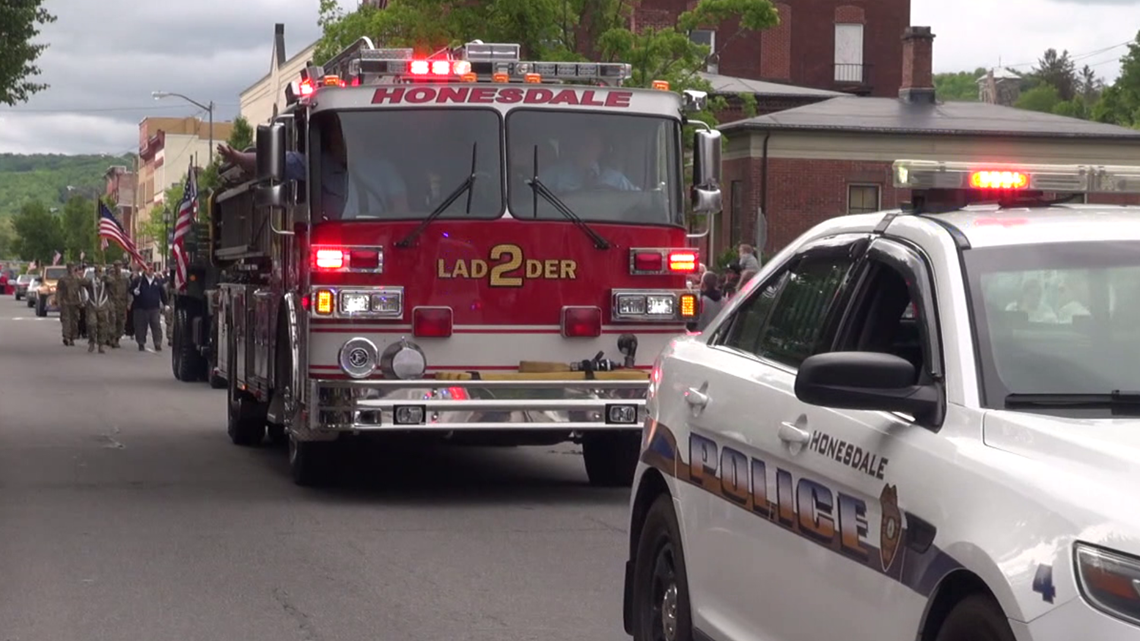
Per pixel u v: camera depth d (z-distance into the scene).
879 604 4.46
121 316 37.91
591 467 13.48
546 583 9.11
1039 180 5.36
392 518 11.55
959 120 45.44
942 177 5.30
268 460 15.20
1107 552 3.59
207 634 7.80
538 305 12.21
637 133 12.49
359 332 11.91
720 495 5.73
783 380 5.41
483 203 12.12
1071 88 126.38
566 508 12.10
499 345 12.15
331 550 10.18
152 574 9.35
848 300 5.26
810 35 65.69
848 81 65.94
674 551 6.24
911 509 4.31
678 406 6.29
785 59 65.38
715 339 6.33
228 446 16.47
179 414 20.14
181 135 116.69
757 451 5.39
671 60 33.59
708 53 33.69
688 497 6.07
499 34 31.61
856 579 4.62
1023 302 4.62
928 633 4.21
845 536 4.71
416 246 12.01
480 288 12.11
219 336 18.39
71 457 15.26
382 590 8.89
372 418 11.73
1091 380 4.41
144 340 37.12
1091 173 5.38
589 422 11.99
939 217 5.11
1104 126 45.56
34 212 153.12
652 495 6.74
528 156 12.24
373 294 11.92
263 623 8.05
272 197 12.06
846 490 4.71
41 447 16.11
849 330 5.19
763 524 5.32
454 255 12.06
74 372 28.84
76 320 39.38
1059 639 3.62
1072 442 3.97
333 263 11.87
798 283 5.79
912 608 4.26
